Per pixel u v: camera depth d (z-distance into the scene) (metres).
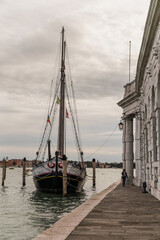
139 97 32.84
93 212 14.07
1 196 36.91
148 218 12.58
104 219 12.23
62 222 11.29
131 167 39.62
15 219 20.88
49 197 35.66
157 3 16.19
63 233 9.47
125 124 40.47
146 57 24.11
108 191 26.56
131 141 39.78
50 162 39.38
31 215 22.67
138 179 33.28
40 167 40.00
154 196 21.67
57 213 23.70
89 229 10.26
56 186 38.81
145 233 9.77
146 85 25.69
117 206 16.33
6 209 25.98
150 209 15.25
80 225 10.93
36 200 32.84
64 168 36.69
